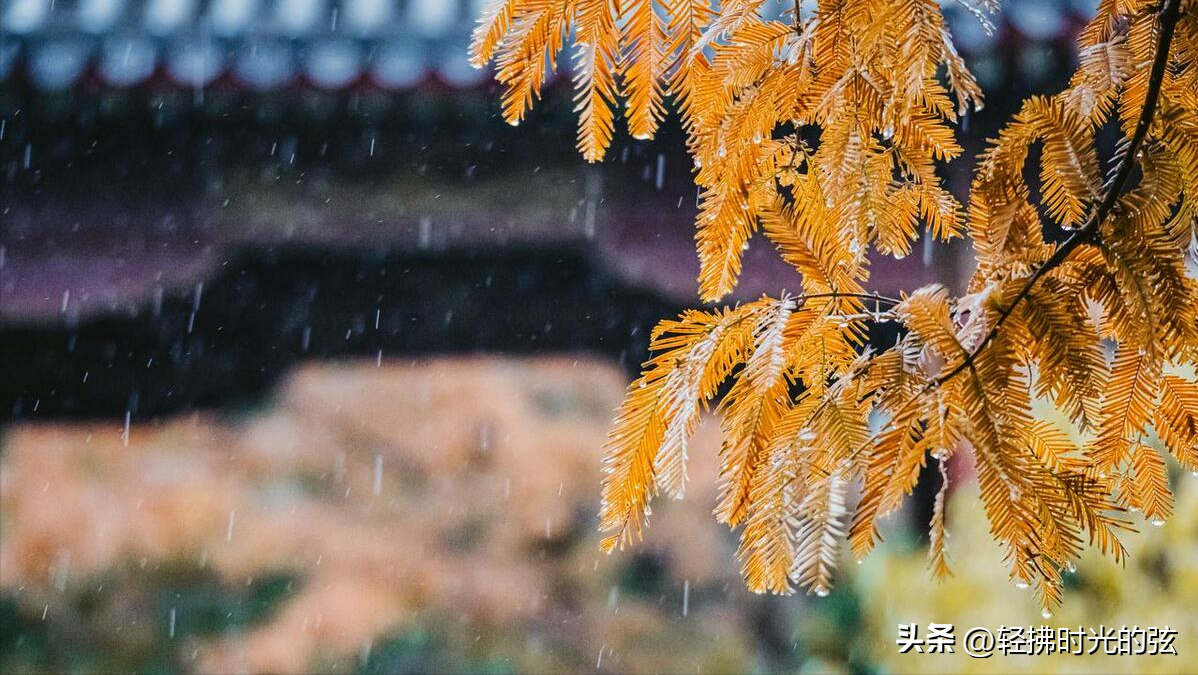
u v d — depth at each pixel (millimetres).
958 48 4172
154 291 5918
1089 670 4074
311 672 11891
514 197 5863
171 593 12656
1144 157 1253
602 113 1516
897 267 4578
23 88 4969
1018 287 1228
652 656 11695
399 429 13867
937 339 1208
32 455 13242
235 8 5285
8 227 5770
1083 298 1229
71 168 5699
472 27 5020
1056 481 1183
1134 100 1405
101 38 4965
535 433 13758
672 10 1463
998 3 1366
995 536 1170
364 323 6723
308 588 12641
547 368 14438
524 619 12531
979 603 4527
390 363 7109
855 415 1238
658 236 5863
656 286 5812
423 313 6648
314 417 13938
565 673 11555
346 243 6023
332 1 5312
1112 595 4234
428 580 12695
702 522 13203
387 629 12250
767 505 1250
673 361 1380
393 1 5297
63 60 4930
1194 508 4121
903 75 1312
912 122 1396
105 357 6762
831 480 1225
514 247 6160
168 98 5031
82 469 13234
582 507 13562
